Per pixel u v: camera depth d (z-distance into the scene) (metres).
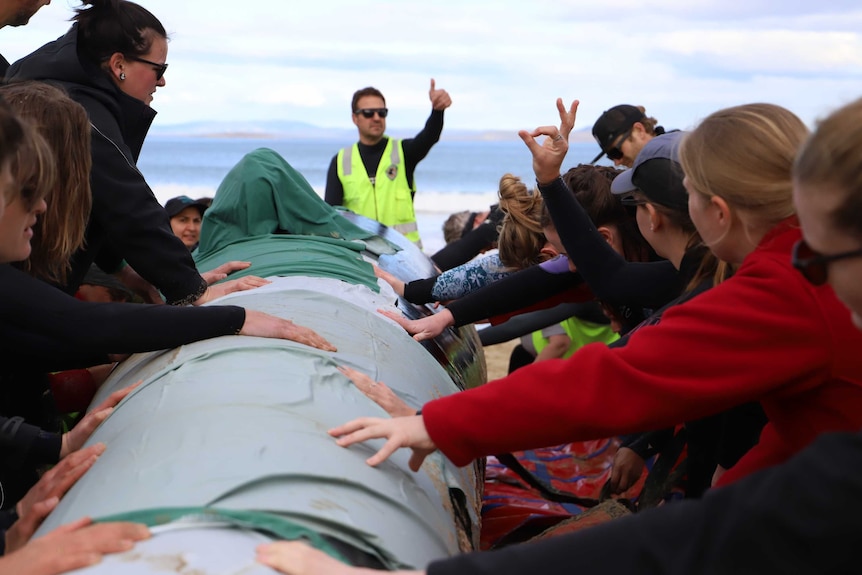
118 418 1.94
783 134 1.73
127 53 3.02
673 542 1.14
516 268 3.71
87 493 1.60
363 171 7.11
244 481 1.50
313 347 2.27
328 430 1.79
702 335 1.61
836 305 1.54
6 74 3.16
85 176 2.37
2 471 2.11
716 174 1.75
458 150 153.38
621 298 2.77
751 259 1.67
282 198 3.63
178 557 1.29
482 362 4.13
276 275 3.08
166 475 1.54
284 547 1.33
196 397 1.85
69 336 2.12
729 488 1.15
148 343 2.18
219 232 3.62
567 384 1.69
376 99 7.04
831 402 1.59
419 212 34.88
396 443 1.75
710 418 2.64
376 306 2.98
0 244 1.84
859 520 1.02
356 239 3.83
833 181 1.11
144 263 2.82
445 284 3.63
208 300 2.87
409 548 1.58
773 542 1.06
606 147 4.49
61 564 1.29
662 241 2.43
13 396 2.46
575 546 1.19
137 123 3.14
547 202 2.83
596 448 4.44
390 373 2.36
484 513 3.68
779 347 1.57
